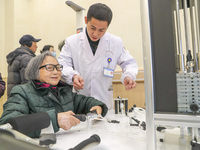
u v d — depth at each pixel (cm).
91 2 295
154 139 46
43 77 96
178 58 57
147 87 47
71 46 148
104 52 144
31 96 86
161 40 49
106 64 146
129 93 249
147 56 47
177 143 55
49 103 91
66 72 128
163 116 46
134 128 81
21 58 198
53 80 98
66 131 77
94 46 146
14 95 84
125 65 154
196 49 66
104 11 111
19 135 26
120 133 72
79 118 84
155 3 49
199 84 49
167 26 48
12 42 356
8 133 26
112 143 59
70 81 127
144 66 48
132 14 257
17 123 55
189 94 50
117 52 151
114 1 271
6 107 80
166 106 49
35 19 373
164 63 49
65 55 148
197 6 62
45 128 69
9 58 206
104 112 108
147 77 47
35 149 22
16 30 358
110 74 147
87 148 50
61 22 341
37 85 91
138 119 94
